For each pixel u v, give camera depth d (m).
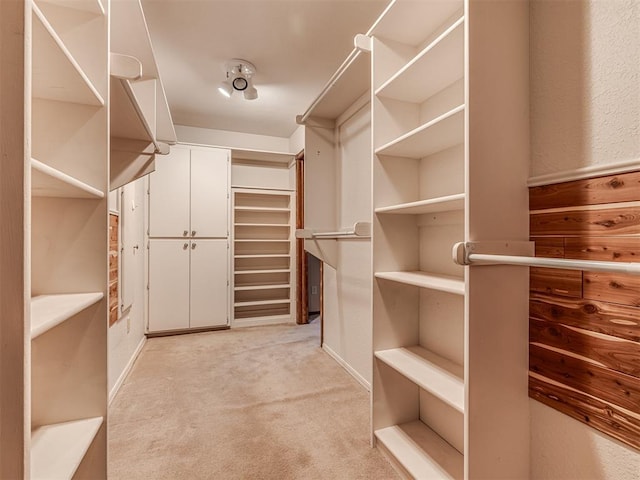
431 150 1.60
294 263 4.07
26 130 0.61
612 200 0.94
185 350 3.00
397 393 1.66
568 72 1.06
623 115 0.93
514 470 1.13
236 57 2.50
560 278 1.07
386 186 1.67
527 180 1.17
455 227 1.52
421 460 1.39
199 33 2.20
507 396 1.12
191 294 3.53
